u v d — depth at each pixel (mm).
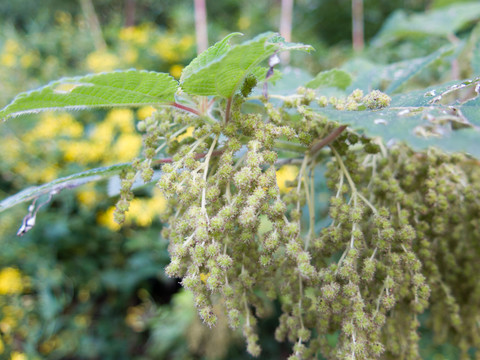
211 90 133
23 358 446
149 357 518
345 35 693
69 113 505
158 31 589
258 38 112
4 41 603
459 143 102
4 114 130
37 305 479
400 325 151
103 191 480
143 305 590
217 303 169
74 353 528
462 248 169
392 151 161
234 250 132
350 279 125
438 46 426
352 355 122
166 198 127
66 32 621
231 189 142
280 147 160
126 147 474
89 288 535
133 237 503
